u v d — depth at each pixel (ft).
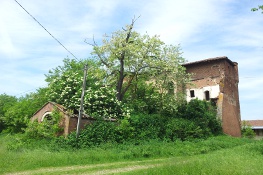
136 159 61.41
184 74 115.34
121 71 106.83
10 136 92.89
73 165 50.85
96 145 72.38
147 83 125.49
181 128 94.89
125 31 106.52
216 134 115.85
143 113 100.94
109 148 70.03
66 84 93.09
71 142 71.77
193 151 71.87
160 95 110.63
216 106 127.24
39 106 107.76
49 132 80.79
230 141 97.25
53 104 86.84
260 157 48.93
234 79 144.05
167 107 109.60
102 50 104.99
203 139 95.86
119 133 80.79
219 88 129.29
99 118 83.46
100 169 45.55
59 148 67.77
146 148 68.85
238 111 143.64
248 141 102.63
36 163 49.03
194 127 100.17
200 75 136.56
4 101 164.04
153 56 108.99
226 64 134.82
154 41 106.11
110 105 93.45
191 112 111.75
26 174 40.73
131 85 117.29
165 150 69.51
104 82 106.63
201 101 122.21
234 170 31.37
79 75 96.63
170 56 109.40
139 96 115.85
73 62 113.39
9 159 49.11
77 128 74.49
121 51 103.30
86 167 48.11
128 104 105.40
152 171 34.24
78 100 87.30
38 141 76.48
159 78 111.75
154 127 90.99
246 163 37.93
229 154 53.01
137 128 87.86
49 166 49.01
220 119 123.03
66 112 81.87
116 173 38.45
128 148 70.13
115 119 89.92
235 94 143.13
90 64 114.42
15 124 107.24
